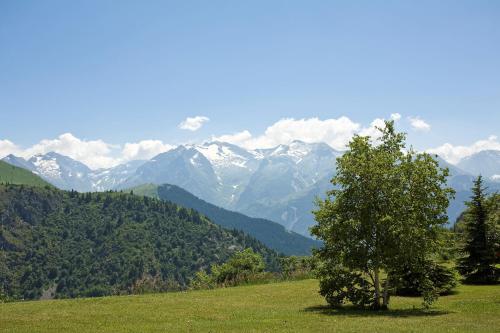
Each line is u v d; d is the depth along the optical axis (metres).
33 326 24.03
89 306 32.94
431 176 28.38
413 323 23.52
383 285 32.47
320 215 29.83
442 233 29.05
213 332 21.42
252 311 29.75
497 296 35.53
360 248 28.55
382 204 28.14
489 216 45.19
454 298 36.62
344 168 29.28
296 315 27.27
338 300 30.77
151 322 25.39
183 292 43.44
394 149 30.59
